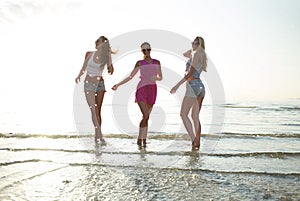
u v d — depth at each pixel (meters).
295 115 12.06
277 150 4.95
